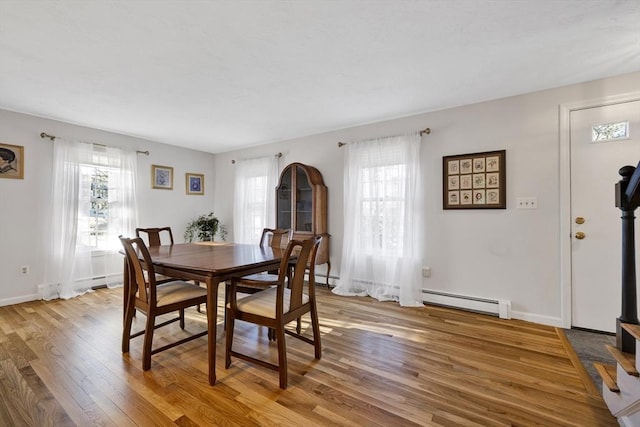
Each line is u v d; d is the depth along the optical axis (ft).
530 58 7.16
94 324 8.80
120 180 13.41
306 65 7.50
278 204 13.82
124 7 5.27
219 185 17.81
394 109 10.64
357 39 6.36
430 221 10.80
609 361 6.64
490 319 9.26
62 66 7.43
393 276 11.30
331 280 13.26
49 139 11.51
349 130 12.83
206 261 6.84
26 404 5.16
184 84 8.56
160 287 7.30
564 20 5.73
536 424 4.71
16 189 10.76
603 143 8.14
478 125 9.91
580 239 8.41
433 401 5.29
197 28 5.93
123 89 8.86
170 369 6.34
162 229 11.18
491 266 9.71
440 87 8.82
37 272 11.21
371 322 9.04
